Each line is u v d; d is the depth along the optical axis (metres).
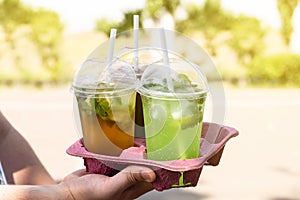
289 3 10.87
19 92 9.40
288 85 10.27
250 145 5.89
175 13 10.50
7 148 1.55
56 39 10.65
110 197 1.11
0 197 1.12
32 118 7.25
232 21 10.84
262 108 8.05
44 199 1.12
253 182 4.65
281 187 4.52
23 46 10.59
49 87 10.02
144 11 10.30
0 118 1.56
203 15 10.77
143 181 1.13
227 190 4.44
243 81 10.34
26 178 1.55
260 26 10.85
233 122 7.09
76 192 1.13
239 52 10.72
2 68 10.45
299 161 5.25
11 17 10.58
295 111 7.80
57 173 4.86
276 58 10.35
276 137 6.26
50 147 5.70
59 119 7.14
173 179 1.11
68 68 10.56
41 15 10.69
